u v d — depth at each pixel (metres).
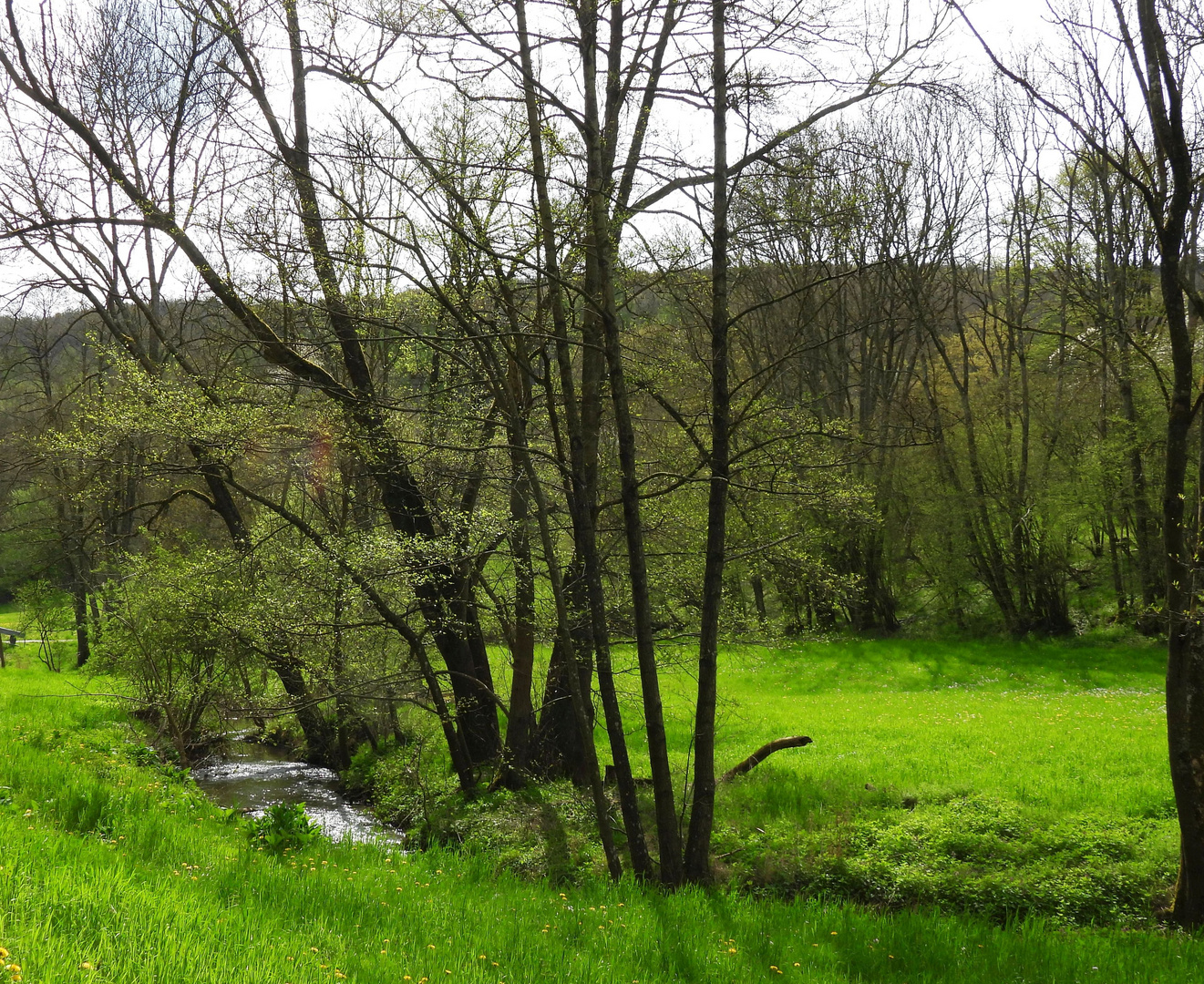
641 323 13.82
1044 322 35.78
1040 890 10.64
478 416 13.05
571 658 11.15
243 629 14.68
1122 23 8.84
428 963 5.85
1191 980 7.77
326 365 16.91
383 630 16.17
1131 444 30.06
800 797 14.38
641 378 13.12
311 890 7.65
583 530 10.92
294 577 14.09
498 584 16.09
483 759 16.88
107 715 21.83
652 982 6.48
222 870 7.92
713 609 10.44
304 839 10.88
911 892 10.99
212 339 15.48
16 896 4.80
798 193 10.40
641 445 15.30
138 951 4.48
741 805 14.19
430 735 18.80
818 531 15.04
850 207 10.27
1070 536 34.97
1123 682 27.06
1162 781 14.23
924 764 16.53
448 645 16.12
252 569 15.19
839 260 11.24
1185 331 9.20
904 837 12.13
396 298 13.20
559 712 15.89
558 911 8.59
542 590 15.47
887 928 9.06
